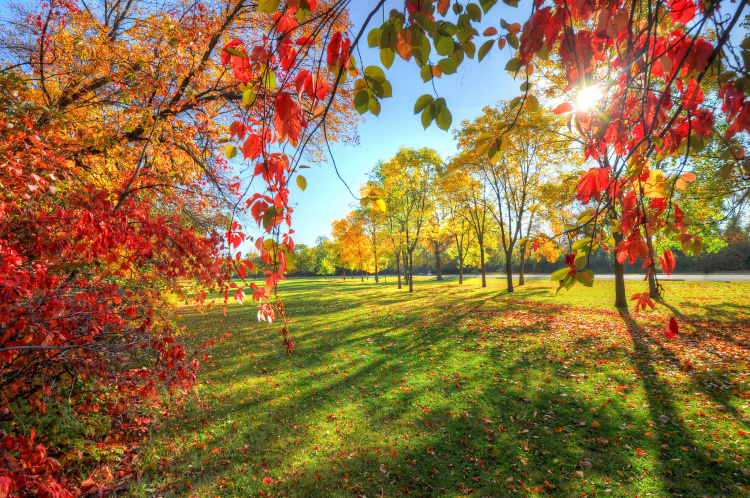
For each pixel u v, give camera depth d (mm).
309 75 1025
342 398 5414
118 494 3312
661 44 1194
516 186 18422
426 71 1031
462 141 16781
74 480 3312
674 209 1166
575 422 4266
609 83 1292
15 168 2463
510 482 3332
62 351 2877
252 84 1114
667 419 4160
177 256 3568
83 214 2666
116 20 6250
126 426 4273
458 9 1021
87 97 4812
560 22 1032
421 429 4340
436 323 10805
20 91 3537
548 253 15602
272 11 943
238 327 11680
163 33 4629
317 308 16219
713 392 4766
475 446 3910
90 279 3492
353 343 8914
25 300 2664
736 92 950
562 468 3459
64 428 3354
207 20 5223
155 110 4641
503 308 13141
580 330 8836
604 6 1014
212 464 3775
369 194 1152
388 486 3369
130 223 3355
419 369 6555
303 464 3754
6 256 2369
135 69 4656
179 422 4688
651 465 3402
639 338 7734
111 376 3449
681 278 19781
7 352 2416
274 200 1213
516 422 4363
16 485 1910
